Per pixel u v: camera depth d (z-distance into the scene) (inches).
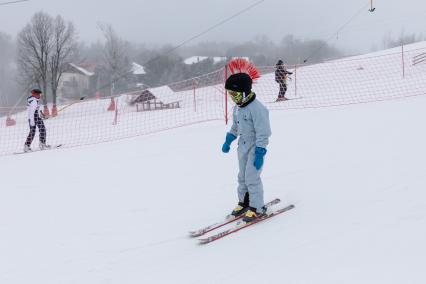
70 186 253.3
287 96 703.1
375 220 155.4
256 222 168.2
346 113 394.0
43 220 196.2
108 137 520.4
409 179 193.0
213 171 254.4
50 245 166.7
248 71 167.0
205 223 177.0
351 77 838.5
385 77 745.0
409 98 440.8
